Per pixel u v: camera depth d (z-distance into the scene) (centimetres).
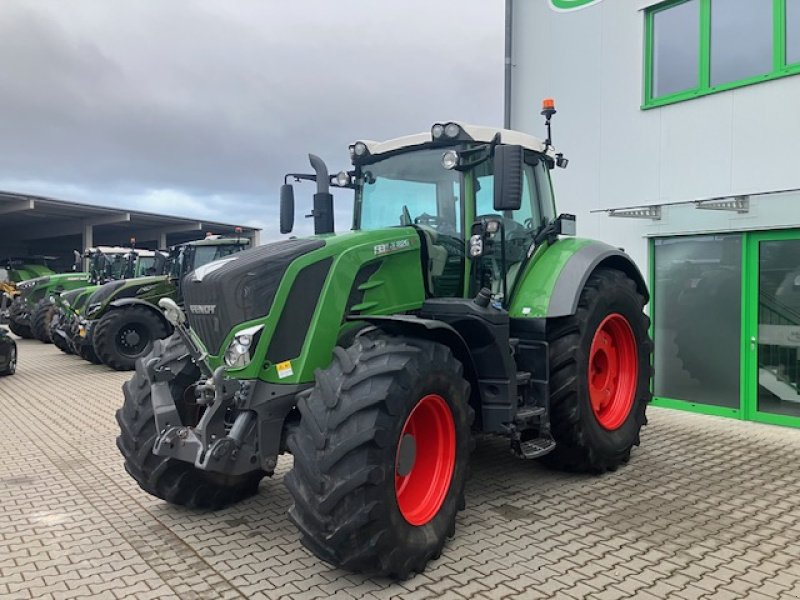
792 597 309
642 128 735
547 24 827
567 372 470
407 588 322
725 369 695
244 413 351
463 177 448
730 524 402
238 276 356
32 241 3500
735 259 679
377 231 420
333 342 375
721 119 668
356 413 315
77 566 355
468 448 377
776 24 627
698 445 589
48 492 482
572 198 809
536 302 471
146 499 464
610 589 319
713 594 313
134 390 418
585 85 788
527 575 335
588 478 499
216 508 439
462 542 378
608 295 504
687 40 699
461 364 377
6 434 671
